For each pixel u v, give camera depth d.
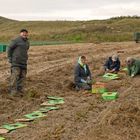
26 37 15.55
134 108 12.80
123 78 19.34
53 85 17.53
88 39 60.22
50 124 11.87
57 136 10.69
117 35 61.56
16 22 112.38
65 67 22.77
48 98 15.15
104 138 10.51
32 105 14.11
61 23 100.81
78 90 16.66
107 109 13.15
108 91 16.34
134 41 46.88
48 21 105.94
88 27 77.12
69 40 60.62
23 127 11.60
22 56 15.46
